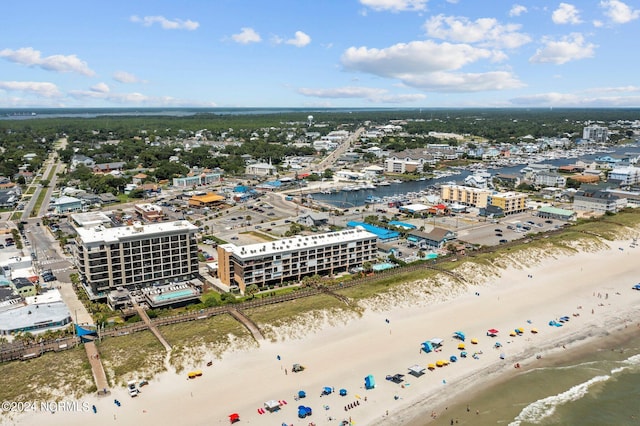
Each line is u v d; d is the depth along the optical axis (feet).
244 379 456.86
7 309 584.40
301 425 395.75
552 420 409.69
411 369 470.80
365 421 403.34
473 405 426.92
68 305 628.69
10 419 395.14
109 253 638.53
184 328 538.88
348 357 497.46
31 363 471.21
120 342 509.35
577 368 485.97
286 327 537.24
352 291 638.94
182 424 396.16
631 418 414.41
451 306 617.21
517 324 573.74
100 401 419.33
